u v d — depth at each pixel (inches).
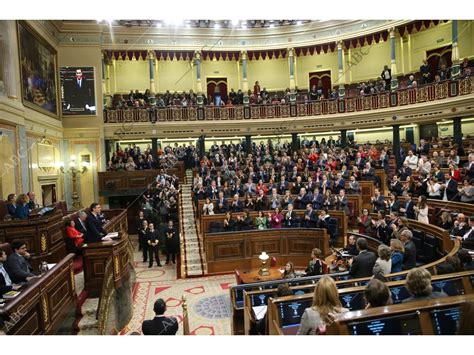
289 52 905.5
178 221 599.2
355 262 256.4
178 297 401.1
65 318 246.8
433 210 443.2
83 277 336.2
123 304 328.5
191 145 877.8
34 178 577.3
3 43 484.7
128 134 812.6
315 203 526.9
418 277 143.5
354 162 676.7
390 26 796.0
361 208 546.6
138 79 970.7
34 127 580.4
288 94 902.4
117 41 824.9
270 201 552.4
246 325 230.7
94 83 753.6
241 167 710.5
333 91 903.7
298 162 679.1
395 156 763.4
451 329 119.9
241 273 393.1
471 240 304.3
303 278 269.9
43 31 637.9
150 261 524.4
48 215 328.8
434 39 844.0
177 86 991.6
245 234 485.1
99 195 729.6
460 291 184.2
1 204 376.8
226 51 910.4
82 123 751.7
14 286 231.0
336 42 874.1
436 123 830.5
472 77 637.9
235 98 903.7
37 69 606.2
